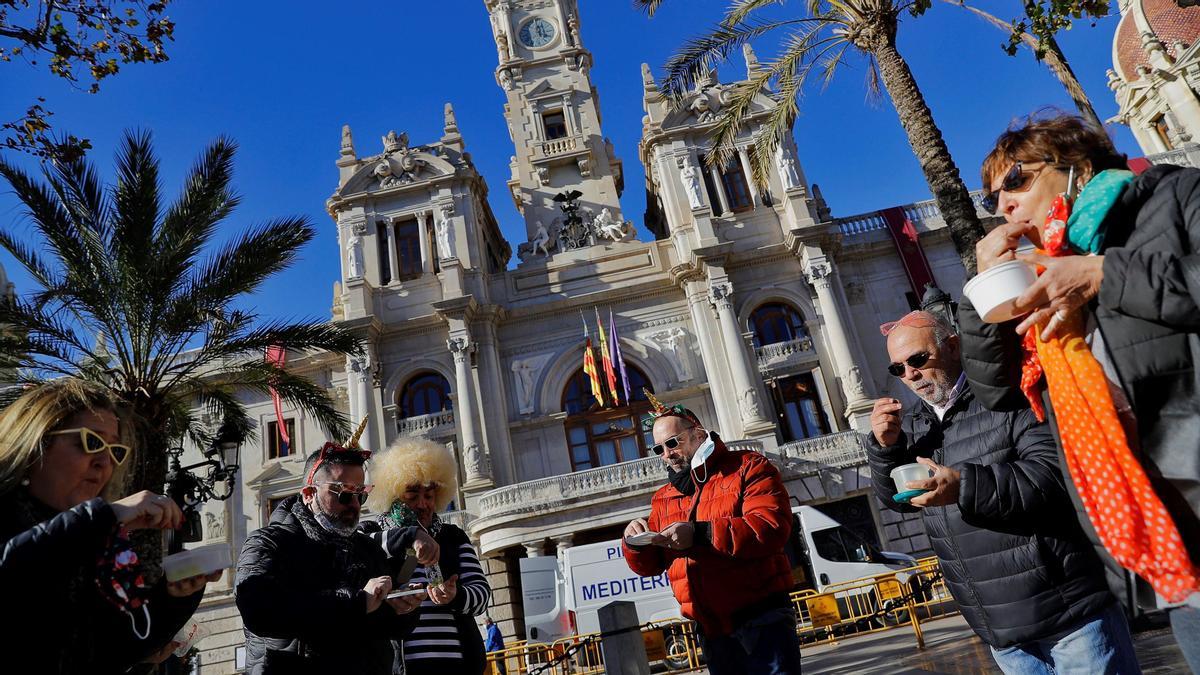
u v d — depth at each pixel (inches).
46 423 111.2
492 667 717.9
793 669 156.6
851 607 696.4
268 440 1237.7
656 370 1208.8
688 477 184.1
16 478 107.8
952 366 146.2
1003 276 95.2
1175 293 79.8
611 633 222.1
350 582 159.5
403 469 193.8
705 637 169.5
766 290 1212.5
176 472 563.8
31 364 569.6
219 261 593.0
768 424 1083.9
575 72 1529.3
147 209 558.9
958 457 140.6
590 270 1282.0
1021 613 126.4
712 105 1323.8
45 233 551.5
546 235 1352.1
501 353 1243.2
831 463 1031.0
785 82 661.3
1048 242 100.0
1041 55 475.5
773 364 1163.3
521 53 1561.3
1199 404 83.0
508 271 1298.0
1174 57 1519.4
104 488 125.6
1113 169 99.4
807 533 783.7
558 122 1513.3
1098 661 121.6
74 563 98.9
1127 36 1660.9
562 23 1573.6
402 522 187.0
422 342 1228.5
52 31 396.2
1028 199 106.0
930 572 652.1
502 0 1598.2
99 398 121.1
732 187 1294.3
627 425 1190.3
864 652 538.0
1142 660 259.9
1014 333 114.2
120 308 572.4
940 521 142.1
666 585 728.3
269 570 152.8
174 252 566.6
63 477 111.8
